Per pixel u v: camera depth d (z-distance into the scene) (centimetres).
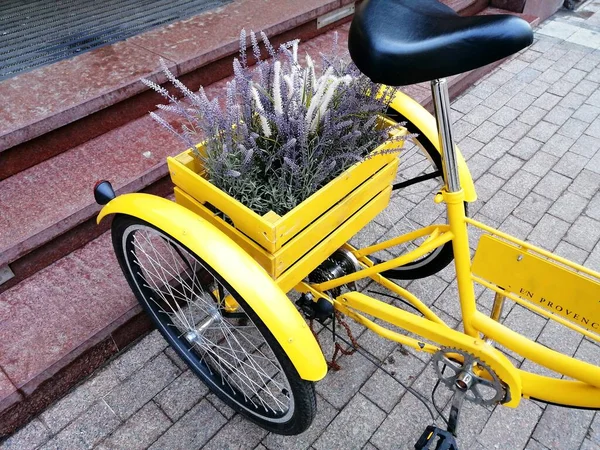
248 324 194
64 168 210
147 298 175
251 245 133
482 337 162
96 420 165
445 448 137
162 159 215
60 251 196
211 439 162
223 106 245
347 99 140
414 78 103
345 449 159
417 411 169
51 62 240
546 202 252
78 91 220
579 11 447
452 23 104
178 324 180
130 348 186
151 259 178
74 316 176
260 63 141
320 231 140
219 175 138
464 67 100
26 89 221
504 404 135
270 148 142
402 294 156
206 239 126
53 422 164
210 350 166
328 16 319
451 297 205
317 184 138
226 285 125
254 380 178
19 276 187
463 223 131
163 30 272
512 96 334
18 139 198
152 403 170
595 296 117
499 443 160
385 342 188
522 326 194
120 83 225
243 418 167
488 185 262
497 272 131
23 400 160
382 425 165
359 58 108
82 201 194
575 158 281
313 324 192
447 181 126
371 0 115
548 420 166
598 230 237
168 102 247
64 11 295
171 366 181
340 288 183
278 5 306
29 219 187
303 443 161
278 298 123
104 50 252
